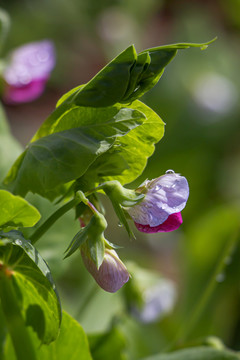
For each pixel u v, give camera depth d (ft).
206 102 3.50
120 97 1.36
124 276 1.35
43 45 1.98
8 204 1.32
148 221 1.34
